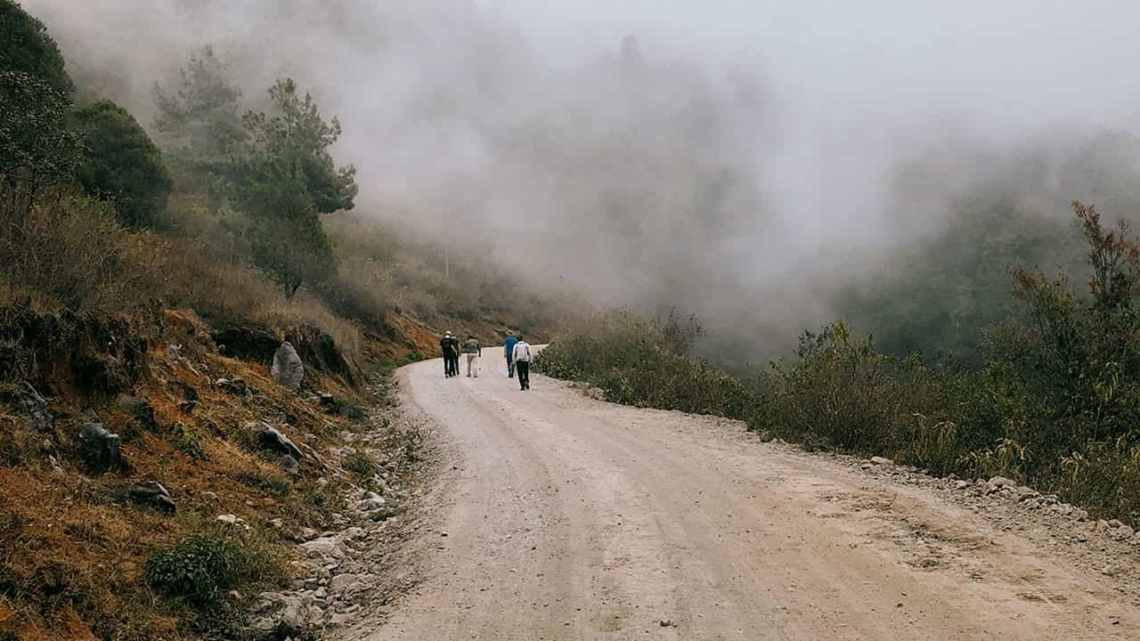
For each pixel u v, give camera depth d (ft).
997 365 39.45
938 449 30.78
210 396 30.78
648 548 20.33
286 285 76.07
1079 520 21.90
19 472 16.85
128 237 32.32
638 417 47.73
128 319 26.73
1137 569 17.60
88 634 13.37
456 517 24.64
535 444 37.81
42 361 20.74
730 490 26.78
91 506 17.37
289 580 18.43
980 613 15.12
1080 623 14.48
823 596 16.42
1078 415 35.04
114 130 61.98
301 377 44.73
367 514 26.09
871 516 22.82
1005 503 24.21
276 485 24.62
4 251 22.15
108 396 23.06
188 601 15.58
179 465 22.53
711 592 16.96
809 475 29.09
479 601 17.08
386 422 48.55
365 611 17.10
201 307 43.27
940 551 19.27
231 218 78.95
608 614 15.92
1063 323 38.91
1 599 12.88
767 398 45.44
